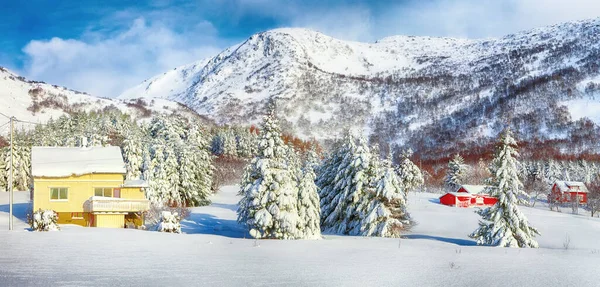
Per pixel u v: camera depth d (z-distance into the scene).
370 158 53.69
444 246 37.09
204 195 81.06
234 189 117.88
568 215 92.00
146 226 52.81
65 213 51.97
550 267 23.83
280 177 43.62
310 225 44.44
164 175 71.00
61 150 56.19
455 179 136.62
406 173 101.81
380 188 49.97
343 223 53.81
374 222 49.84
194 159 79.50
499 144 44.66
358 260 25.47
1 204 70.75
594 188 130.50
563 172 175.50
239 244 32.41
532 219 80.19
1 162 101.62
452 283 18.91
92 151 56.62
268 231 43.62
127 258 23.16
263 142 44.81
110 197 52.06
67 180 52.06
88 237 32.50
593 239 59.69
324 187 58.97
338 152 58.31
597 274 21.53
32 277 17.48
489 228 43.84
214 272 19.91
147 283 17.06
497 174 43.66
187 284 17.16
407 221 52.69
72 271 18.98
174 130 95.12
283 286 17.36
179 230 42.06
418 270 22.14
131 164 69.00
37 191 51.22
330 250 30.56
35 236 32.22
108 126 118.94
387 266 23.31
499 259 27.38
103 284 16.61
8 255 22.89
